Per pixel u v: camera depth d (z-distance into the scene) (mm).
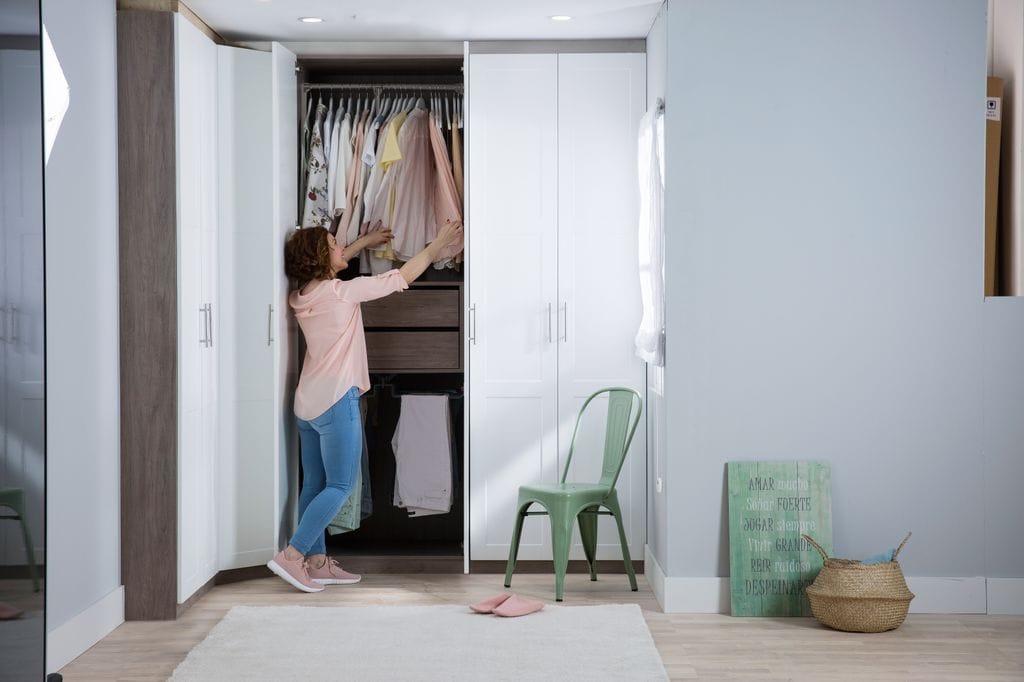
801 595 4270
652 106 4723
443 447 5035
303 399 4816
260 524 4840
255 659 3646
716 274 4312
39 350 2809
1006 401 4309
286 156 4922
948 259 4312
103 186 4023
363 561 5039
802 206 4305
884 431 4324
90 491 3893
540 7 4449
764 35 4285
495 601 4340
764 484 4305
